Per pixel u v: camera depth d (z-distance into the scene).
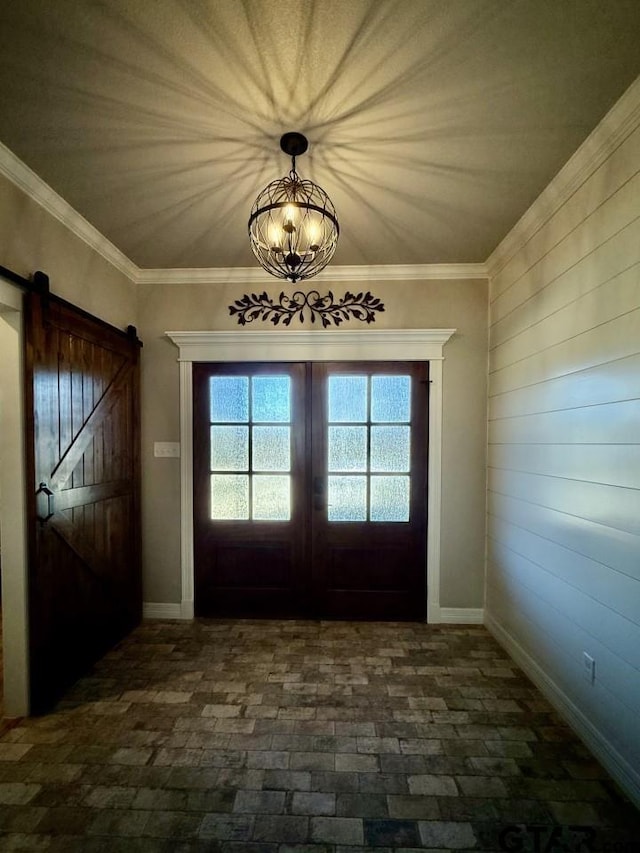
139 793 1.54
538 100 1.48
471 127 1.61
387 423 3.01
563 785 1.58
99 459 2.47
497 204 2.15
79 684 2.21
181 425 3.04
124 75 1.38
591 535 1.75
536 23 1.21
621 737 1.57
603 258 1.70
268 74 1.37
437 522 2.98
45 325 1.99
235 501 3.07
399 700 2.08
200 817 1.45
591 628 1.75
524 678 2.28
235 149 1.74
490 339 2.92
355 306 3.00
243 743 1.79
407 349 2.95
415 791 1.55
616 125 1.56
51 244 2.11
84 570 2.32
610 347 1.65
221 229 2.42
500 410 2.73
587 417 1.79
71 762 1.68
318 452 3.02
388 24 1.21
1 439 1.91
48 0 1.14
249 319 3.04
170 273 3.02
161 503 3.05
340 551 3.04
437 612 2.98
